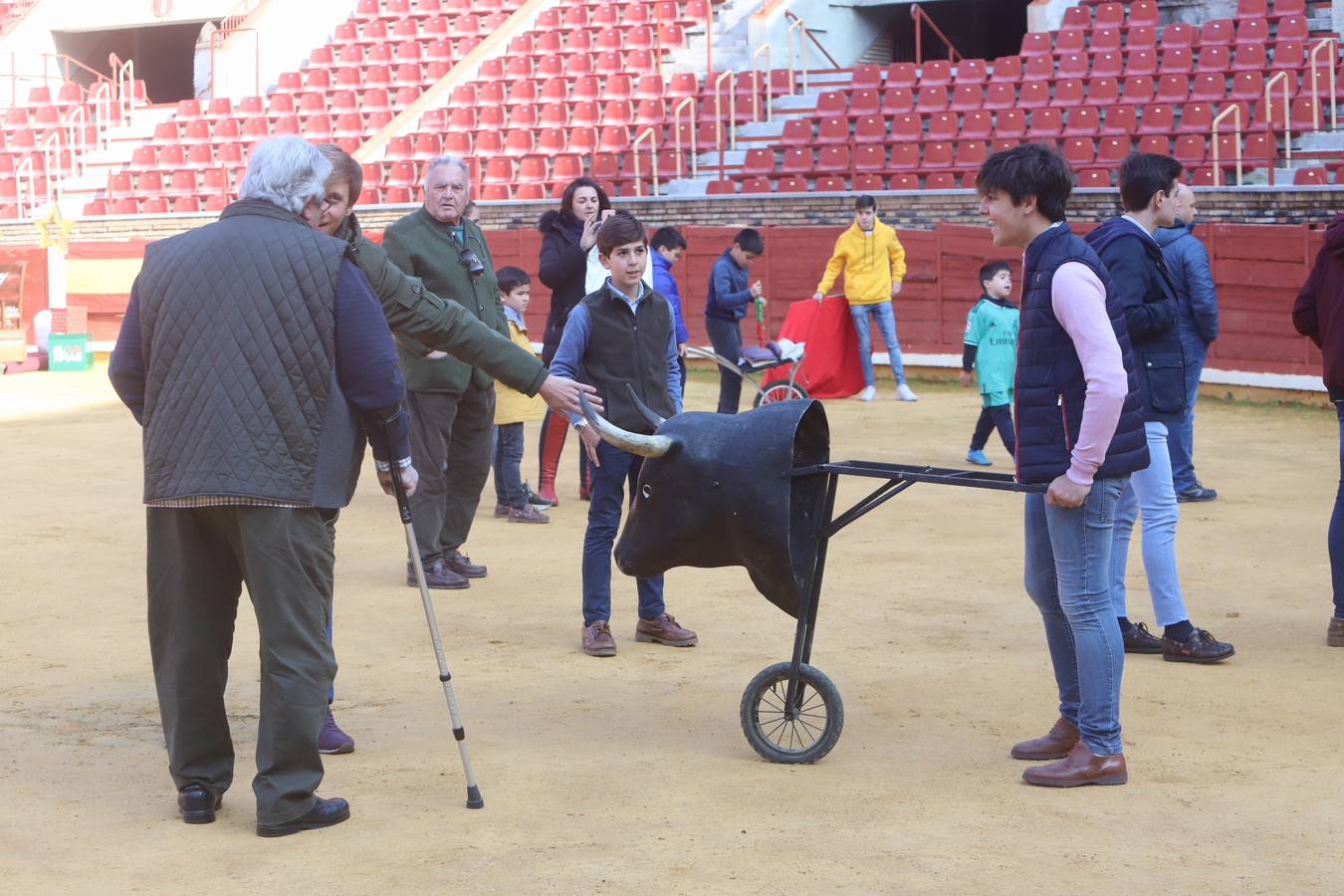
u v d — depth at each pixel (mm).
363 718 5023
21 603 6789
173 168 22984
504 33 23359
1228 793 4199
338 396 3994
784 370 14539
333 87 24094
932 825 3967
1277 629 6117
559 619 6434
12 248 19094
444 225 6828
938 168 17938
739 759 4570
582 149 20812
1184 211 8602
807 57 22531
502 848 3822
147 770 4520
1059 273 4066
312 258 3926
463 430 7051
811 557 4559
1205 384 14789
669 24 22625
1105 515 4195
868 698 5199
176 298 3883
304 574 3938
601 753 4629
